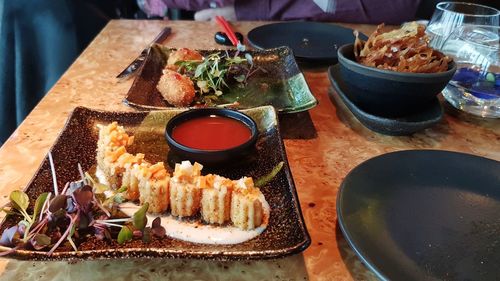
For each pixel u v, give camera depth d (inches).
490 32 19.4
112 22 26.6
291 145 14.5
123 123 14.2
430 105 16.0
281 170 12.0
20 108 33.0
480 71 17.2
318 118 16.4
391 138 15.3
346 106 16.9
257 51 20.2
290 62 19.2
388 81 14.0
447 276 9.0
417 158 12.4
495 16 20.1
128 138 12.7
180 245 9.5
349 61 14.8
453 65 14.7
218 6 31.5
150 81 18.1
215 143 12.9
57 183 11.3
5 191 11.5
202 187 10.1
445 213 10.7
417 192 11.3
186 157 12.2
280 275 9.5
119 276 9.3
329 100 17.9
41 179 11.0
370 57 15.4
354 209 10.3
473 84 16.7
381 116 15.7
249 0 31.0
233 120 14.0
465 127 16.3
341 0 29.0
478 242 9.9
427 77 13.7
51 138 14.2
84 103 16.8
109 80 18.9
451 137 15.6
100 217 9.9
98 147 12.4
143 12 38.3
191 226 10.0
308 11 29.4
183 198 10.1
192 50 20.0
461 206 11.0
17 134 14.3
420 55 14.6
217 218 10.0
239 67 18.9
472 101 16.9
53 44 32.5
